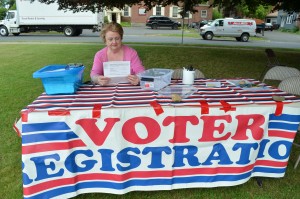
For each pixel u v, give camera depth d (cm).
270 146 210
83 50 968
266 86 245
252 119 194
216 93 219
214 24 1739
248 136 198
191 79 245
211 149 199
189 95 212
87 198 217
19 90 502
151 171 200
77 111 177
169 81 248
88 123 180
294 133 205
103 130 183
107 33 253
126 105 186
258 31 2436
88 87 235
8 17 1789
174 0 795
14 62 772
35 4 1752
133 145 191
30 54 904
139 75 239
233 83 250
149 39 1595
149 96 207
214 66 725
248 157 203
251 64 750
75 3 662
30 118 173
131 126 185
